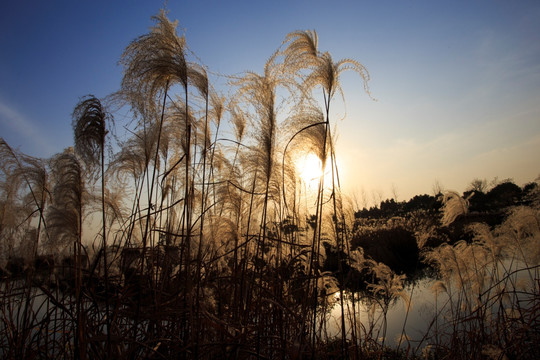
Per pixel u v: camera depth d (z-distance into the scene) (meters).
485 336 4.90
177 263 3.77
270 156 4.14
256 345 3.29
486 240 5.91
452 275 6.08
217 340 3.44
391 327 7.21
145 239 3.29
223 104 4.99
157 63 3.32
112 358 2.79
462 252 5.99
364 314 7.59
